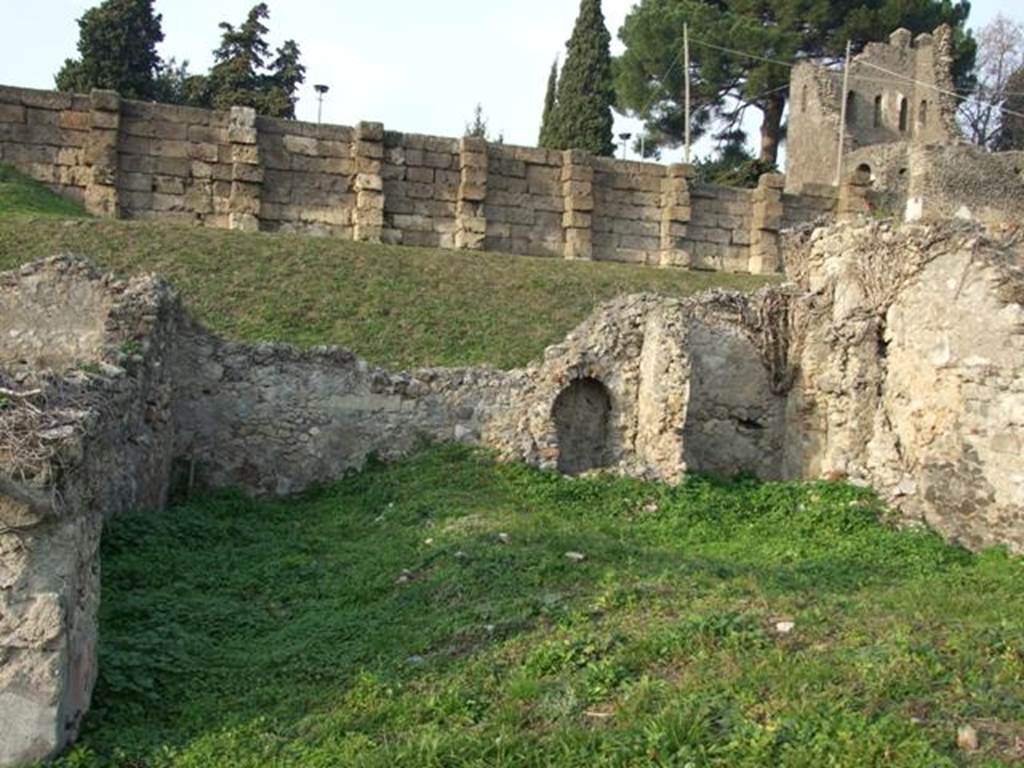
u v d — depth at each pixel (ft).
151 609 30.71
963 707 21.53
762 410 56.90
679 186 99.81
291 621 31.19
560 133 167.43
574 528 40.86
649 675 23.84
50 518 21.84
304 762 21.58
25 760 21.26
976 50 208.44
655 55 178.09
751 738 20.34
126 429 39.17
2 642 21.40
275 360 51.44
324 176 91.86
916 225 50.57
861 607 28.32
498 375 53.52
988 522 44.37
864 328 51.06
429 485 47.73
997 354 45.01
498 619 28.48
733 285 89.25
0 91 84.69
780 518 45.98
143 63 159.43
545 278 81.82
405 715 23.30
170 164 88.17
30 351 47.06
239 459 50.65
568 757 20.51
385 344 67.56
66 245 72.38
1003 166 142.00
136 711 24.31
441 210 94.48
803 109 168.35
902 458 48.34
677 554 37.60
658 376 51.49
